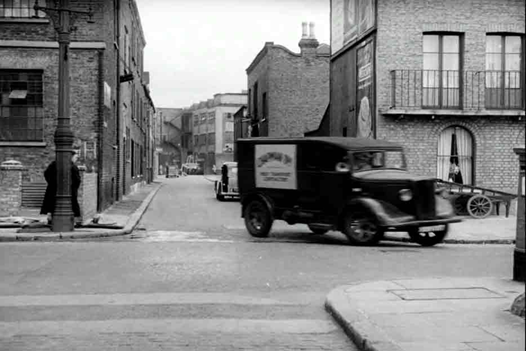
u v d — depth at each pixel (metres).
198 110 107.00
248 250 12.81
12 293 8.27
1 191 16.86
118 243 13.80
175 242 14.13
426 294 7.69
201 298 8.02
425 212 13.52
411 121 20.92
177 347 5.80
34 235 14.34
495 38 21.11
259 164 15.49
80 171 16.72
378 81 20.83
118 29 25.23
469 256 12.20
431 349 5.29
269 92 40.62
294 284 9.05
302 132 40.78
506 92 21.08
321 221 14.45
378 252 12.72
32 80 20.42
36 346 5.82
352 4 23.73
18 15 20.20
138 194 33.28
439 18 20.78
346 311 6.75
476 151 21.08
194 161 108.31
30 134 20.39
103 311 7.27
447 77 20.95
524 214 8.27
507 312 6.71
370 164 14.25
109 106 22.48
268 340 6.08
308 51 40.84
